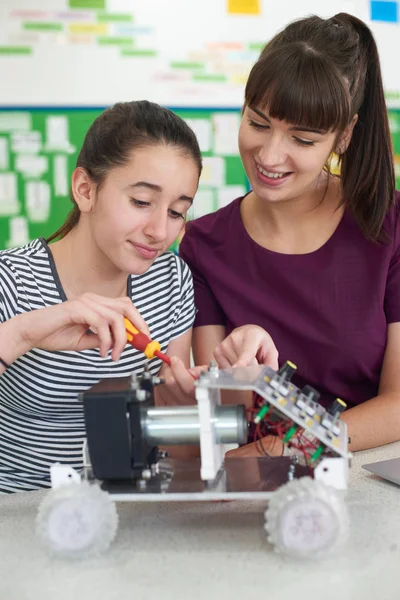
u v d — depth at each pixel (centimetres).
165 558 72
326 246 131
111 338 93
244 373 80
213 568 69
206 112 311
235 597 63
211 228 136
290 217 130
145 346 90
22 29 297
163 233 97
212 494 73
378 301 129
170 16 305
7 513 87
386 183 127
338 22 121
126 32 303
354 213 129
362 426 115
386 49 317
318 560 70
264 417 80
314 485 71
